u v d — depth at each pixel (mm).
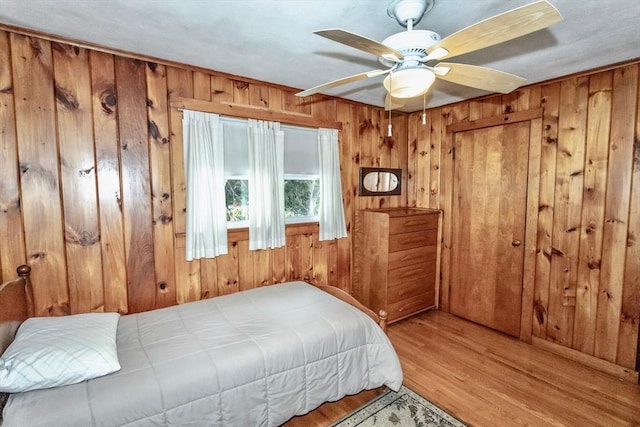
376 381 2148
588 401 2209
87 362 1455
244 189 2865
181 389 1499
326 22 1769
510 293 3145
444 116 3645
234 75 2650
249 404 1677
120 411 1362
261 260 2934
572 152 2680
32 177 1995
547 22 1129
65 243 2111
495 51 2170
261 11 1654
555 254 2820
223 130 2686
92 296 2213
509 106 3068
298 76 2695
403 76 1491
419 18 1576
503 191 3160
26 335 1593
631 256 2416
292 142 3109
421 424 1973
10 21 1801
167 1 1568
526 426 1977
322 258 3367
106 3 1594
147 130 2334
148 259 2389
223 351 1717
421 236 3553
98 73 2146
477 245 3406
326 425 1967
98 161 2180
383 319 2236
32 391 1378
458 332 3242
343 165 3469
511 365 2645
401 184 3994
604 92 2484
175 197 2473
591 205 2596
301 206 3268
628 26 1822
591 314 2629
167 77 2387
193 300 2588
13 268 1969
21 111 1945
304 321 2072
